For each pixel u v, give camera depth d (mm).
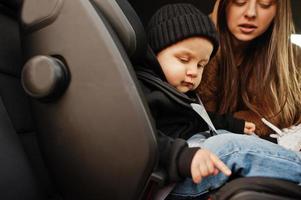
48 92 450
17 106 552
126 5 542
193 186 593
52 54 475
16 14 605
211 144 593
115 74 456
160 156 562
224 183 569
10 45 572
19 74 577
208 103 1183
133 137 455
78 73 465
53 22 475
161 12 801
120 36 503
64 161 489
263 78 1213
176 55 740
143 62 673
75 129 471
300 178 547
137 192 472
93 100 461
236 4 1162
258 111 1172
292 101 1212
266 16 1166
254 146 567
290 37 1271
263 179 503
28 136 566
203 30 741
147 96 649
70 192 504
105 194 479
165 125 700
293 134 1084
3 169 437
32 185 477
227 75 1181
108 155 464
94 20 463
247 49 1262
